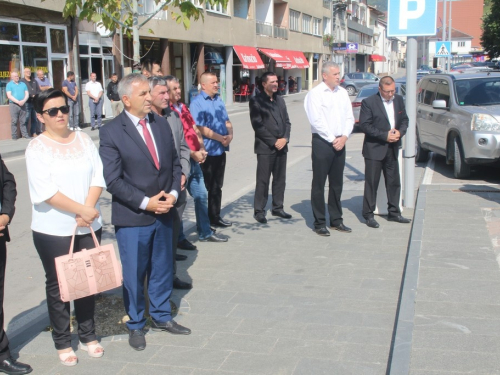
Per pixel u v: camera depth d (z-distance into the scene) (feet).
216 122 22.48
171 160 14.10
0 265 12.42
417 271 17.04
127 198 13.16
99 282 12.30
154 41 89.45
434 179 33.06
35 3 56.70
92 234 12.49
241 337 13.91
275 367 12.36
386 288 16.79
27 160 12.12
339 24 207.62
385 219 24.64
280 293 16.65
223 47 112.78
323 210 22.53
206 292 16.89
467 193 27.48
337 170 22.39
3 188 12.41
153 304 14.30
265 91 23.79
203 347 13.47
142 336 13.71
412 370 11.38
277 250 20.76
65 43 63.62
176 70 100.53
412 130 25.45
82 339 13.29
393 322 14.46
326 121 21.79
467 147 31.07
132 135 13.35
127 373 12.42
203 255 20.34
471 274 16.69
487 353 12.01
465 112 31.91
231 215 26.16
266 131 23.82
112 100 58.65
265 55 133.28
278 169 24.91
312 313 15.16
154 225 13.74
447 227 21.59
